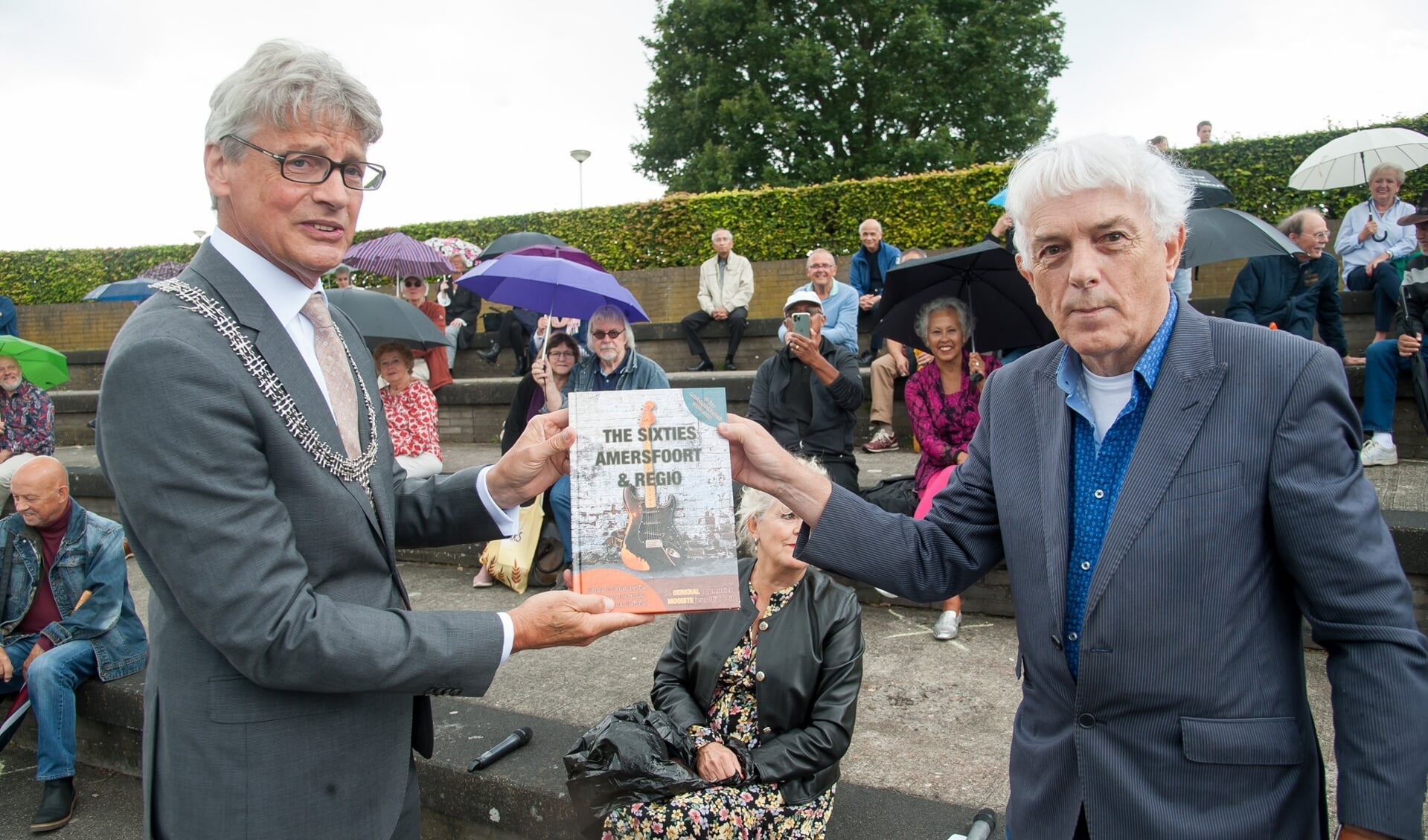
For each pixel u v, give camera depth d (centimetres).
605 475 164
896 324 525
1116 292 137
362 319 547
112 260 1592
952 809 255
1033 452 154
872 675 365
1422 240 550
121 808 354
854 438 742
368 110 157
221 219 157
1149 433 137
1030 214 144
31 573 373
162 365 136
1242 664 131
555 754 292
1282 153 984
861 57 2284
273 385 148
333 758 153
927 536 164
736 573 161
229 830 145
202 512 134
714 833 220
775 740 236
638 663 391
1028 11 2423
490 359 1048
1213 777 130
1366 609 124
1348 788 123
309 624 137
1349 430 132
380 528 164
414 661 143
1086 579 143
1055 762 142
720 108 2317
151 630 159
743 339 1026
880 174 2284
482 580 514
